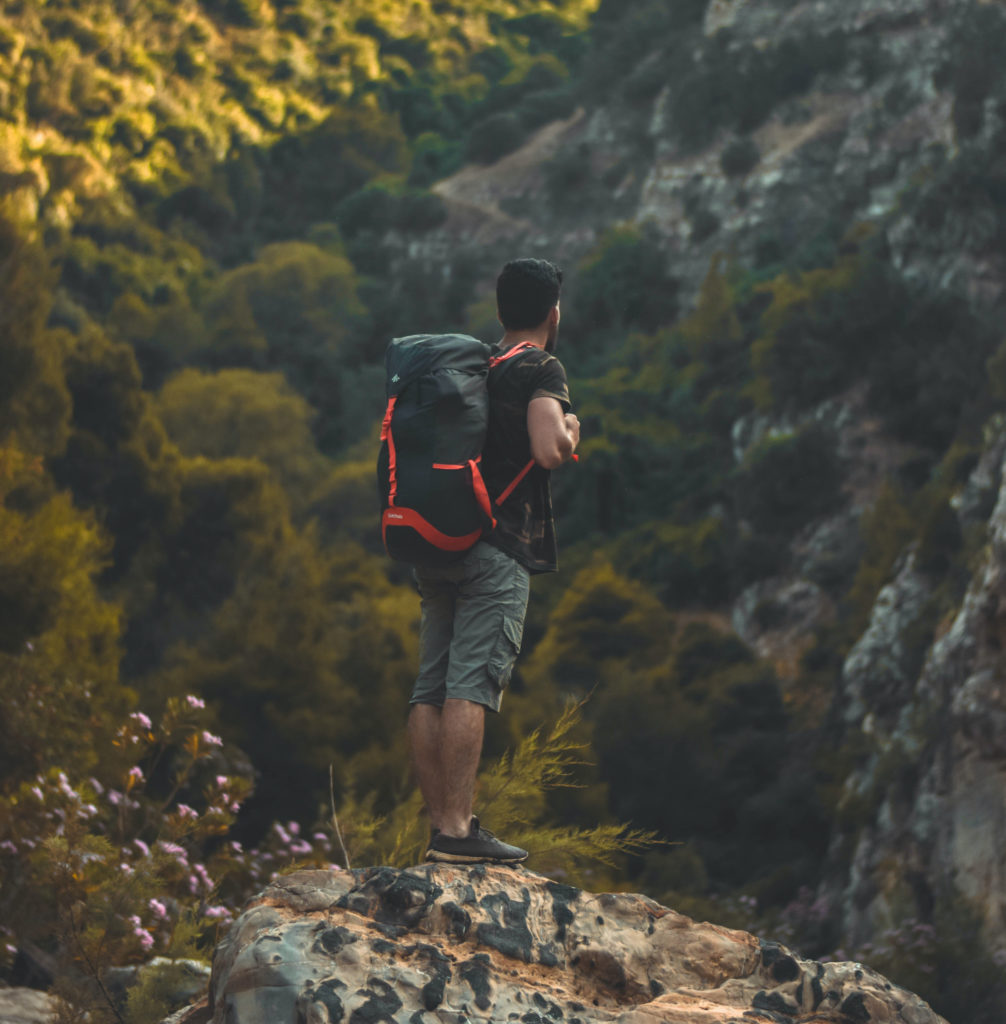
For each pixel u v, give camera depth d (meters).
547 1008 2.75
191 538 33.62
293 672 20.89
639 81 103.12
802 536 50.88
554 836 4.24
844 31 85.38
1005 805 17.67
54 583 11.66
